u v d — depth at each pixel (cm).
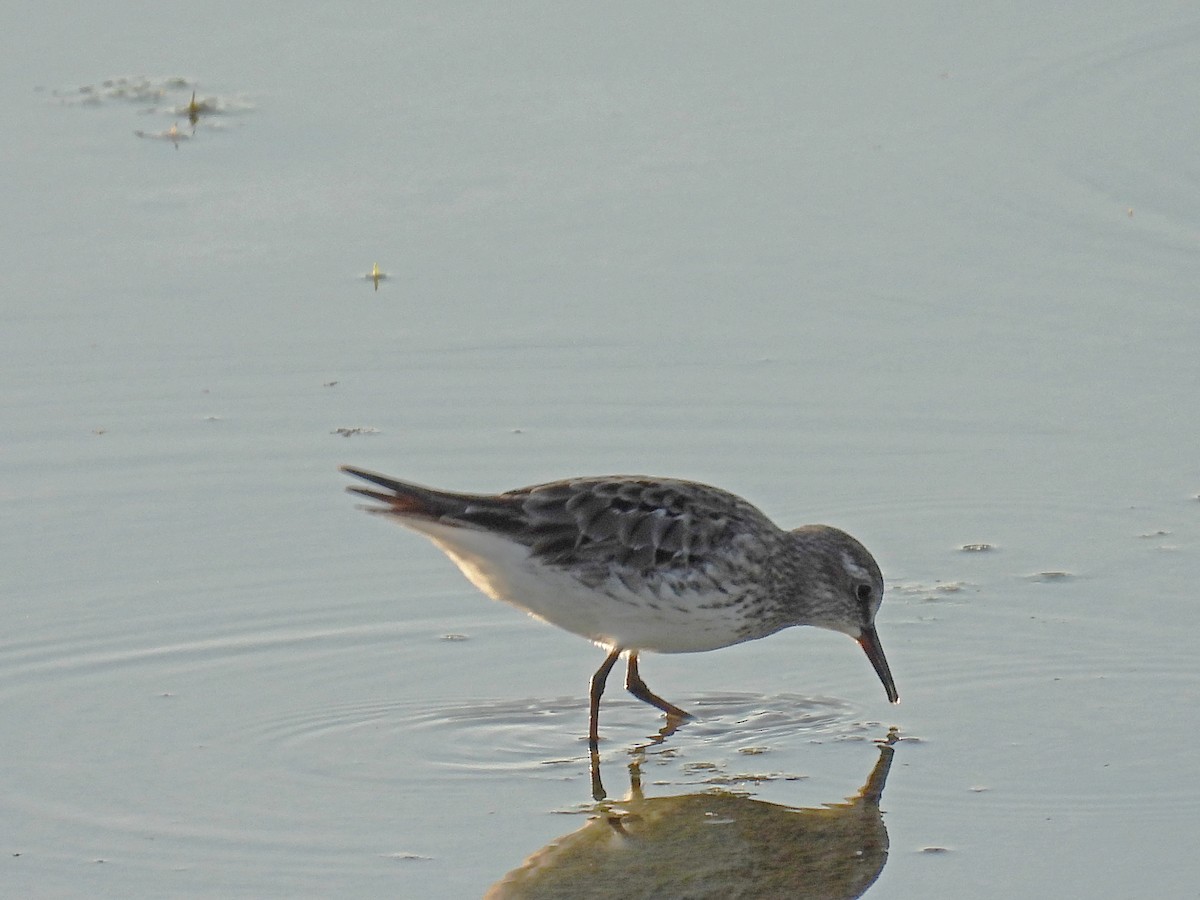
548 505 1206
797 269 1781
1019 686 1247
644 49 2125
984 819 1088
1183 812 1084
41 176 1905
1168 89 2041
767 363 1664
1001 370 1636
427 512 1197
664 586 1210
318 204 1875
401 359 1684
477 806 1120
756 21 2183
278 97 2039
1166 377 1611
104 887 1015
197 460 1566
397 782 1148
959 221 1842
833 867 1040
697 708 1261
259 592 1394
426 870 1041
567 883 1028
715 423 1596
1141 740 1171
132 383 1653
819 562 1263
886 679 1247
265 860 1048
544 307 1744
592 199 1883
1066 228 1828
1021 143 1955
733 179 1909
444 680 1292
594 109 2016
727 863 1050
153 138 1958
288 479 1542
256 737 1204
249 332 1712
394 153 1942
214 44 2148
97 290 1758
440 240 1828
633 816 1109
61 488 1529
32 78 2078
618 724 1235
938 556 1411
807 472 1532
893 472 1524
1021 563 1394
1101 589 1352
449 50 2122
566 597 1210
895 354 1667
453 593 1402
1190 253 1784
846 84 2058
